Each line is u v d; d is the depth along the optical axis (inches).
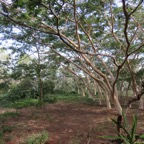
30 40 432.5
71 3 259.3
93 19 337.7
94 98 813.9
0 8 246.1
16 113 486.6
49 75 746.2
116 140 263.7
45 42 369.7
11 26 374.9
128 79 563.2
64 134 332.8
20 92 797.9
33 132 333.7
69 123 414.3
